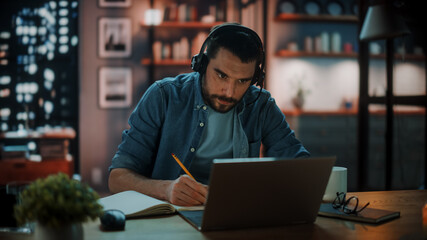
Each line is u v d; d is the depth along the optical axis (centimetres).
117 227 94
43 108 544
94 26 532
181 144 152
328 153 542
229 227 96
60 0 537
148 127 150
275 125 165
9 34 534
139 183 132
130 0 534
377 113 448
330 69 566
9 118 538
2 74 535
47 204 76
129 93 539
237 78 132
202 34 538
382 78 459
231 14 536
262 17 541
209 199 90
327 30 562
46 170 464
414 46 343
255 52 131
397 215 109
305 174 97
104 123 538
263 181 93
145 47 538
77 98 548
